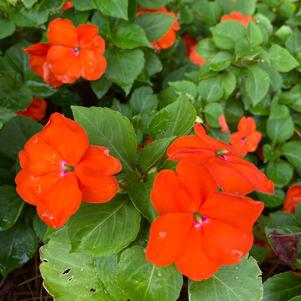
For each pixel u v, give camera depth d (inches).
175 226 8.3
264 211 16.1
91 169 8.8
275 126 15.9
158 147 10.2
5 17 14.7
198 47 16.8
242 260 10.2
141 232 10.5
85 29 13.8
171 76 17.6
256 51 15.2
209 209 8.3
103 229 9.7
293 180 16.2
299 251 11.5
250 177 8.9
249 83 15.2
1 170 13.6
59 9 14.6
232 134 15.3
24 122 13.8
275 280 11.7
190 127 11.1
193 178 8.2
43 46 14.2
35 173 9.2
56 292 11.5
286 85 16.9
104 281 10.9
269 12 18.5
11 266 13.0
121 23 15.1
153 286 9.9
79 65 14.2
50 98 16.7
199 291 10.0
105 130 10.5
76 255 11.6
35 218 12.9
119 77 14.9
